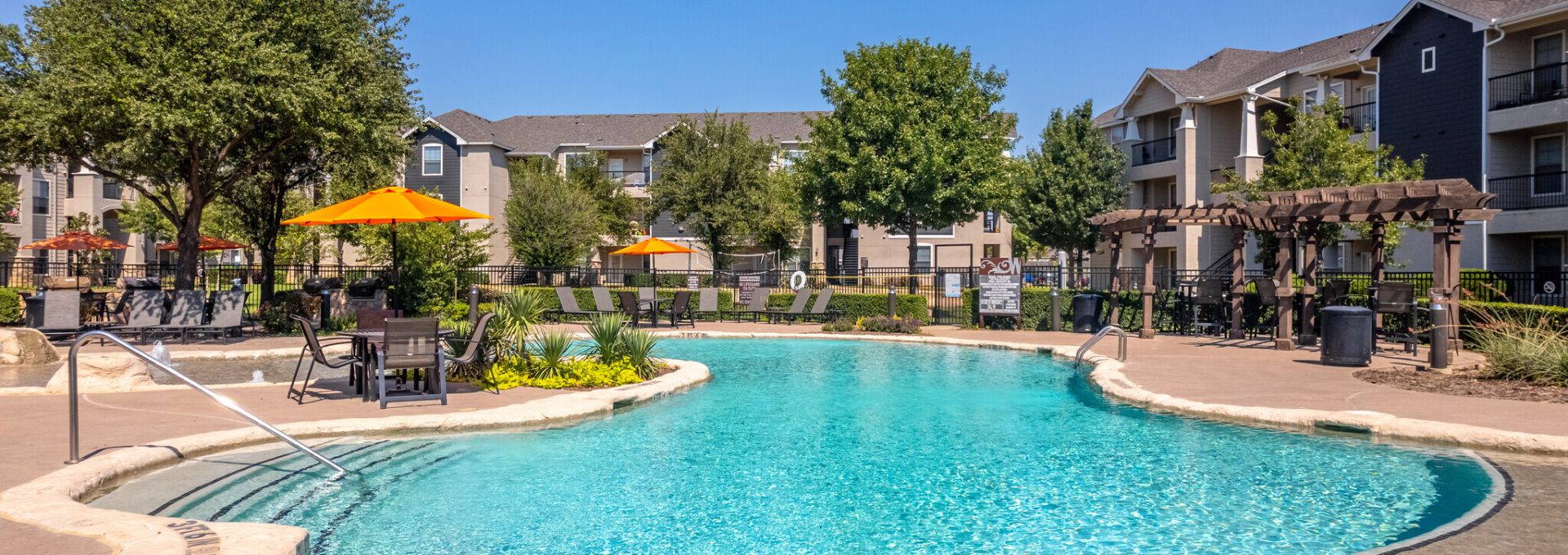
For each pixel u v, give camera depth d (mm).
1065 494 6391
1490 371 11438
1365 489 6391
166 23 16812
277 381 11828
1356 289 19984
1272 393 10242
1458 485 6426
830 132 32531
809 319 24656
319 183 24672
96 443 7109
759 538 5391
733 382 12547
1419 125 24812
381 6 22031
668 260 45750
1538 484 6344
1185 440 8297
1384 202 14000
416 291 21328
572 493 6383
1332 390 10469
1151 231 18750
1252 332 18875
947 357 16062
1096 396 11164
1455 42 23766
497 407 9227
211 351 15266
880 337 19703
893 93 31906
